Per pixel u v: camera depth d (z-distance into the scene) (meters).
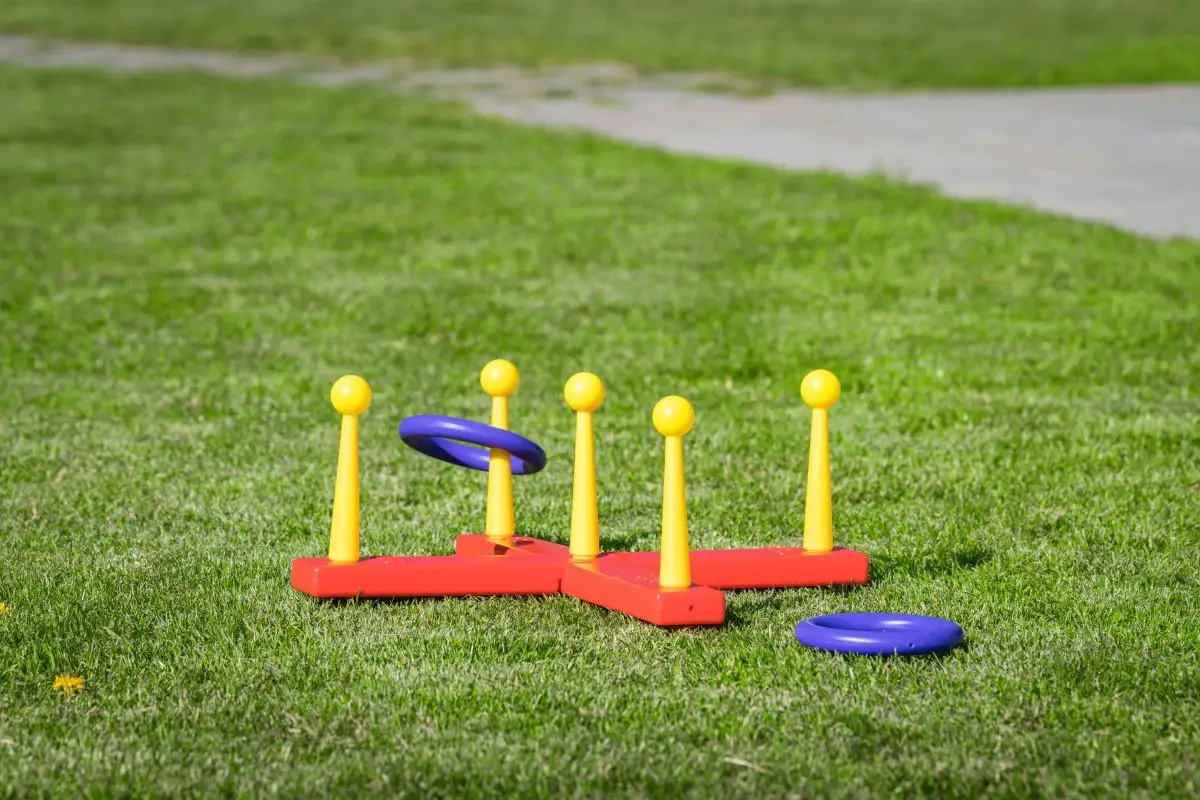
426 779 4.61
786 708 5.18
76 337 13.16
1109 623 6.15
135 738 4.95
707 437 9.84
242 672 5.58
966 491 8.47
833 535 7.52
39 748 4.86
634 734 4.96
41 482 8.70
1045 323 13.54
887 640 5.64
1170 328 13.23
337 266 16.58
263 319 13.90
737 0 55.69
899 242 17.41
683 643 5.91
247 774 4.65
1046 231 17.75
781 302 14.62
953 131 27.09
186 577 6.82
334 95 32.34
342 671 5.60
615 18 50.03
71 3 53.06
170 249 17.47
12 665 5.64
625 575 6.32
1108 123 27.62
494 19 49.78
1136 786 4.55
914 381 11.52
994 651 5.76
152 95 32.16
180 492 8.48
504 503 7.01
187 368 12.10
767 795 4.50
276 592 6.58
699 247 17.39
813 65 37.88
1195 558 7.16
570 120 29.31
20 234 18.19
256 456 9.34
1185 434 9.70
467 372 11.97
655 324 13.72
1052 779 4.59
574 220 19.20
